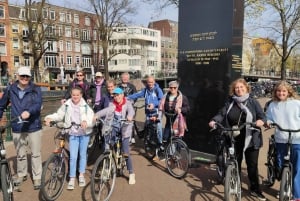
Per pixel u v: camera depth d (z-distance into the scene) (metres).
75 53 70.38
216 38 6.94
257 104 4.82
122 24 44.75
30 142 5.22
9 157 7.10
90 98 7.23
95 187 4.59
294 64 57.16
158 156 7.02
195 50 7.32
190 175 6.00
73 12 68.19
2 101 5.20
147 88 7.50
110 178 4.90
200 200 4.88
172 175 5.94
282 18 22.98
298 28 23.39
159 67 89.00
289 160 4.43
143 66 82.19
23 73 4.94
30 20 37.03
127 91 8.61
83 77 7.39
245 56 67.62
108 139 5.13
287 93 4.58
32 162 5.25
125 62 81.44
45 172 4.66
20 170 5.43
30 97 5.09
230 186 4.17
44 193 4.64
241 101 4.80
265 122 4.54
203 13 7.12
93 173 4.53
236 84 4.87
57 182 4.93
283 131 4.41
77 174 5.95
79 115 5.17
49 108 19.17
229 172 4.17
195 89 7.34
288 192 4.34
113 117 5.30
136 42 79.25
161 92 7.46
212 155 7.02
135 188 5.35
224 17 6.79
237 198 4.30
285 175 4.23
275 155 5.03
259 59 67.38
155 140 7.14
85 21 71.00
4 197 4.09
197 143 7.34
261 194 4.96
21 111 5.07
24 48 53.78
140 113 14.98
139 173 6.11
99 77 7.41
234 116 4.86
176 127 6.35
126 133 5.40
